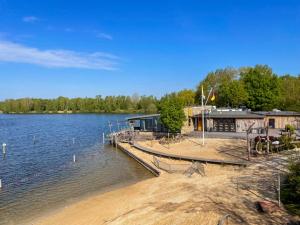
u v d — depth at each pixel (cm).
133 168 4391
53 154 5906
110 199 2988
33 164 5000
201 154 4412
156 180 3472
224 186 2927
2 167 4816
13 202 3102
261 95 8669
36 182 3850
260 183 2878
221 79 11194
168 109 5812
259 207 2295
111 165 4678
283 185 2703
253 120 6134
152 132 7094
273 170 3234
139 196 2964
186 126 6644
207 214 2281
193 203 2555
